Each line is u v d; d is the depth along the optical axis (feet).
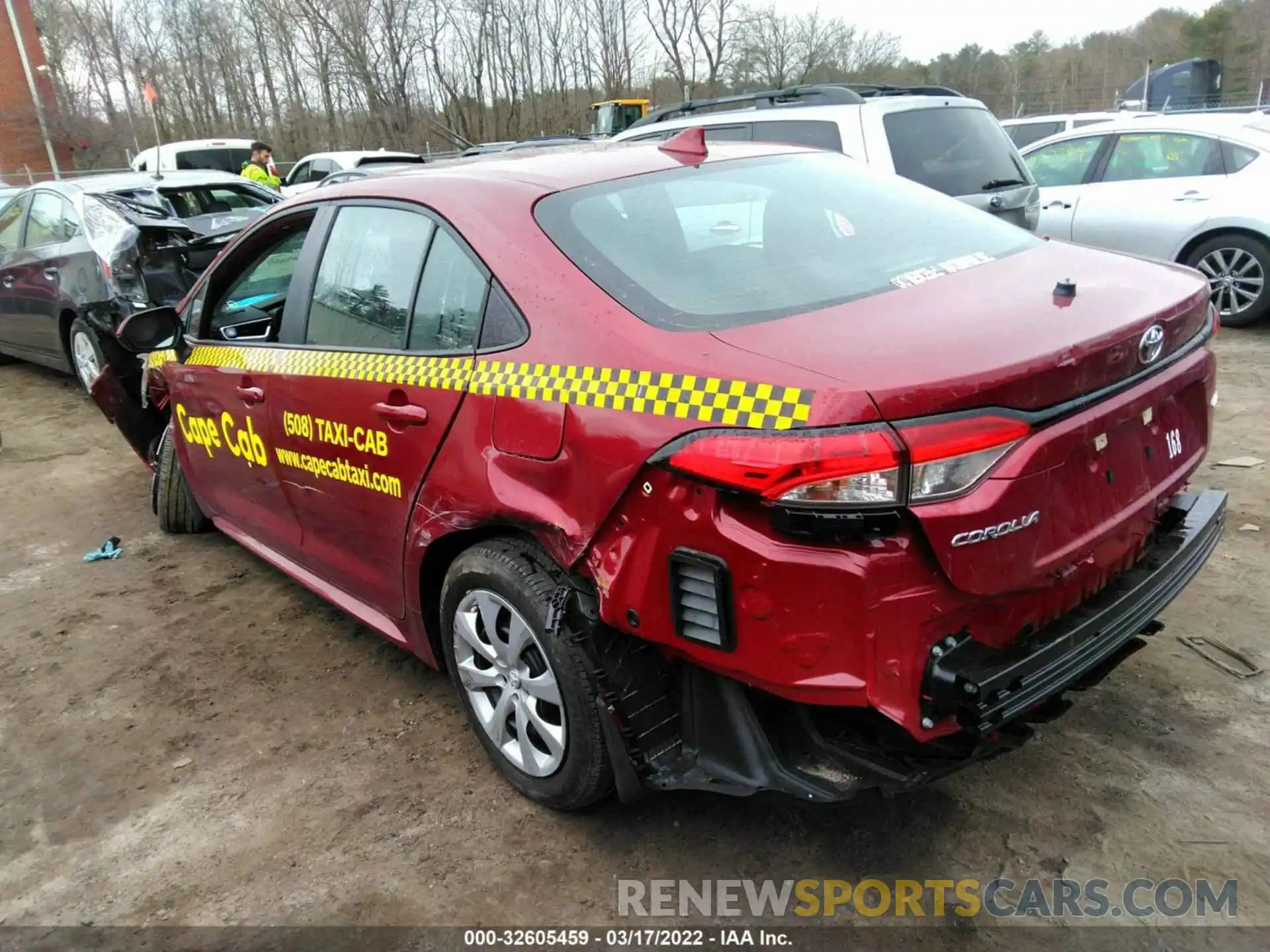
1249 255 23.88
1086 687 7.73
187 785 9.89
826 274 8.16
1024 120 45.98
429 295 9.23
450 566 9.16
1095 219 26.12
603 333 7.50
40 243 26.00
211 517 14.88
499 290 8.38
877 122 19.76
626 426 7.03
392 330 9.69
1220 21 125.29
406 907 8.11
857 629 6.27
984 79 120.06
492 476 8.26
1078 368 6.70
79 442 22.29
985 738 6.96
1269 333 24.06
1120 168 26.05
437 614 9.98
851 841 8.45
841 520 6.08
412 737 10.47
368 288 10.12
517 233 8.51
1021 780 8.96
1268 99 80.28
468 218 8.91
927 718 6.49
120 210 22.99
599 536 7.39
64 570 15.40
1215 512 8.82
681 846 8.57
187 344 13.55
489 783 9.59
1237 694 9.95
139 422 16.63
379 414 9.52
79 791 9.93
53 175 98.27
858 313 7.29
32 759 10.51
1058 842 8.23
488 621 8.85
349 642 12.67
